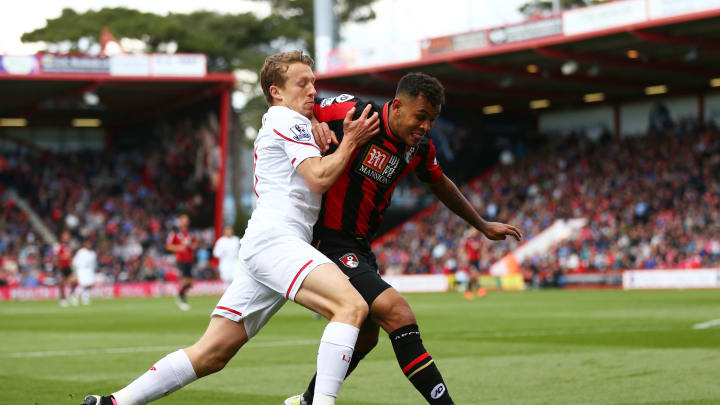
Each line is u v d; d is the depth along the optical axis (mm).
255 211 8422
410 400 11359
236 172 95875
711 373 13117
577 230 65125
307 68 8555
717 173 62656
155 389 8086
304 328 25422
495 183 74688
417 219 75062
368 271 8648
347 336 7699
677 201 61812
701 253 56438
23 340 22656
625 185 66375
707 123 67875
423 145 9164
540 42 56500
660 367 13938
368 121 8000
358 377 13594
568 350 17156
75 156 80688
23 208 75000
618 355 15914
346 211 8773
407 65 62938
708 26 51656
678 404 10391
